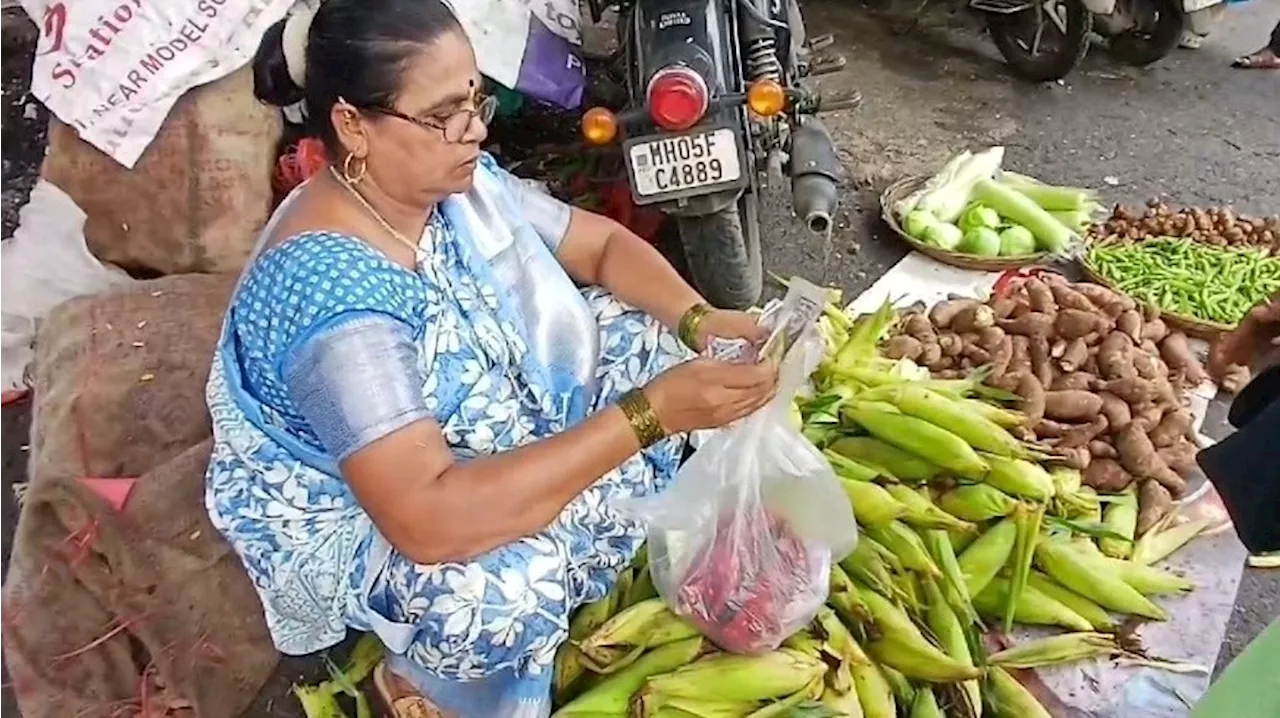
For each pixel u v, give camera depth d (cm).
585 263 235
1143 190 423
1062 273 356
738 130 290
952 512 239
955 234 363
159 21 296
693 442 245
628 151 292
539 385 207
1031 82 489
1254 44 522
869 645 218
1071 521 245
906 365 268
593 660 209
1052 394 267
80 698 227
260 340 177
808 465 205
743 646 205
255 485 197
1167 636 235
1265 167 437
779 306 217
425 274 189
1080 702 223
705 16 297
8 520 283
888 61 503
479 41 328
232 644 230
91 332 268
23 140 407
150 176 304
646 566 227
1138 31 495
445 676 205
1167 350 297
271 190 317
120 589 228
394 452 169
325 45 169
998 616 240
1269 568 268
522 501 173
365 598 198
